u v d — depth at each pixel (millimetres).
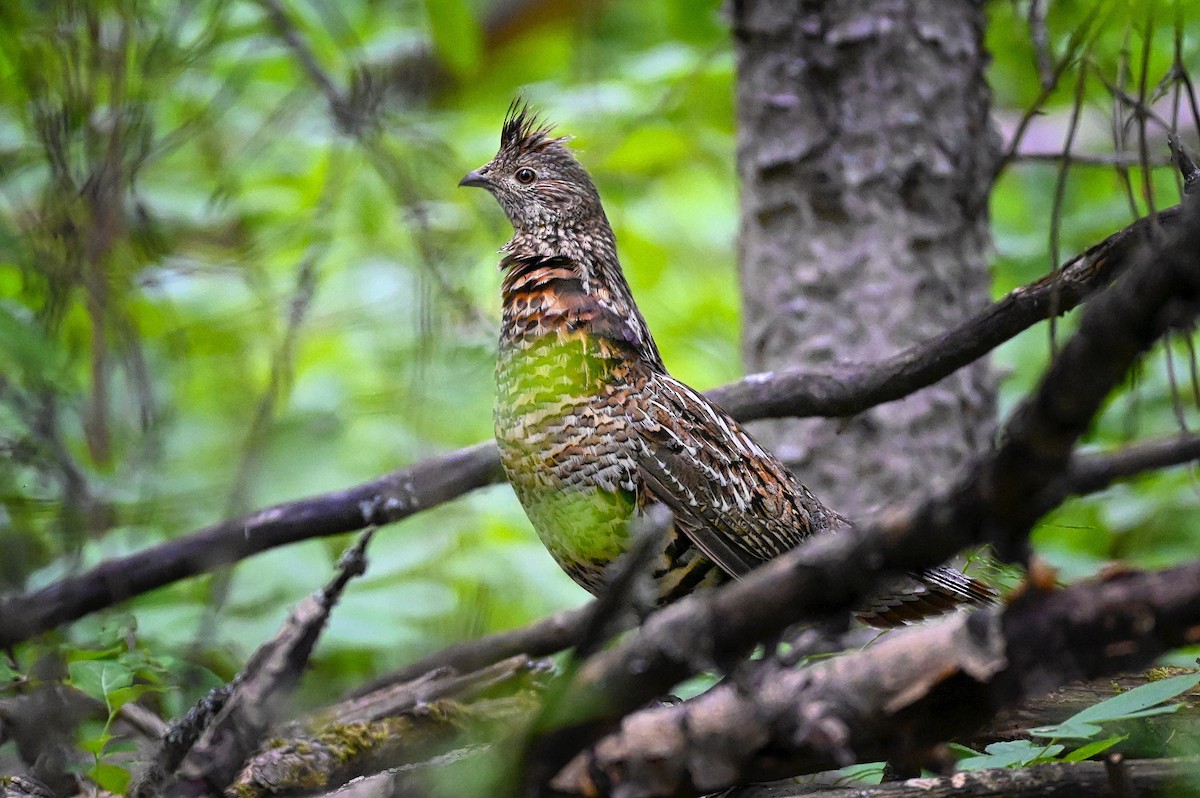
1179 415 5633
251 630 8242
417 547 8945
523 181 7941
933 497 3240
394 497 7297
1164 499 8992
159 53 8086
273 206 11078
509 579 9211
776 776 4008
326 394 10531
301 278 8930
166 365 9922
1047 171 12000
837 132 8633
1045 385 3043
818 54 8625
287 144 11594
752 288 8953
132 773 6410
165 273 9945
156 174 10938
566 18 13664
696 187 13688
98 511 7246
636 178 12430
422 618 8602
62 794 6133
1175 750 5312
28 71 7359
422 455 8336
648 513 6781
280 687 5965
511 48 13891
